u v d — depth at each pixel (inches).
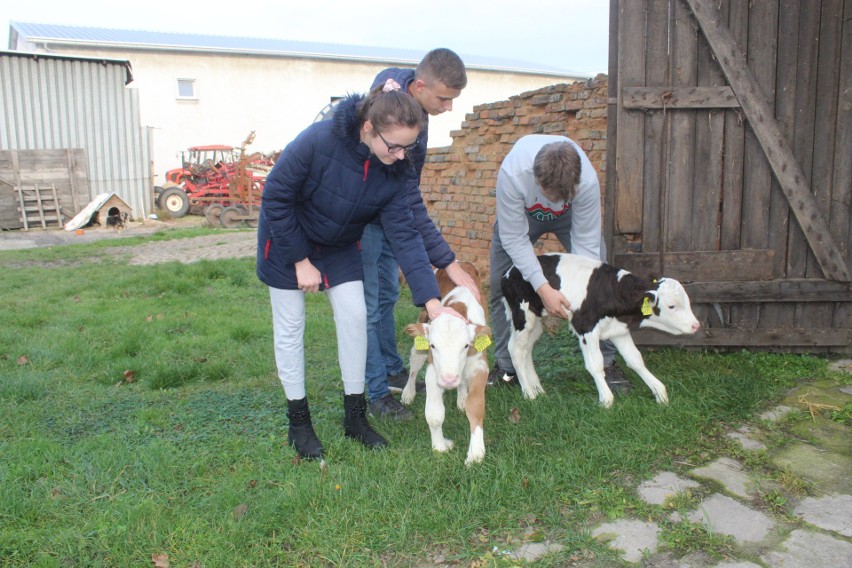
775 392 183.2
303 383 150.5
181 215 847.1
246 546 116.0
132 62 992.9
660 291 167.3
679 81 204.1
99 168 830.5
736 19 200.8
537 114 298.5
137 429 164.1
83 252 541.3
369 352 173.0
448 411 172.9
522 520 123.1
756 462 144.1
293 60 1086.4
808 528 120.8
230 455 149.6
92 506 128.3
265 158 895.1
